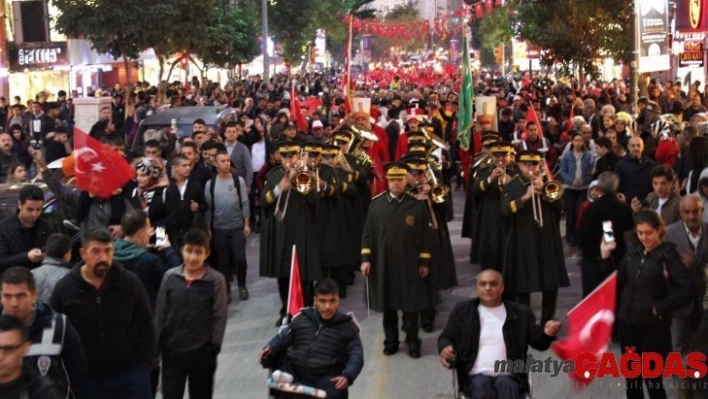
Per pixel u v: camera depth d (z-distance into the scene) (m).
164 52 28.31
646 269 6.99
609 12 20.05
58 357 5.58
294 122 16.41
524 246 10.02
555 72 49.62
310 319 6.84
